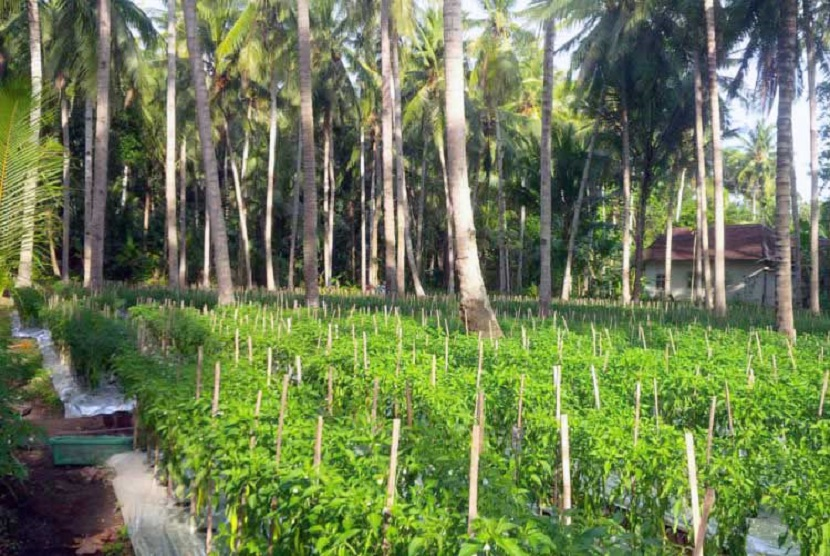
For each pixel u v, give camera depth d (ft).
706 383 27.20
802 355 39.01
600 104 101.45
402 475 16.80
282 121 126.82
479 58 100.53
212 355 31.09
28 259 71.56
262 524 15.93
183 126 117.80
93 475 25.68
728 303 109.81
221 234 61.87
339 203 161.58
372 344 34.45
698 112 86.63
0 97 23.65
